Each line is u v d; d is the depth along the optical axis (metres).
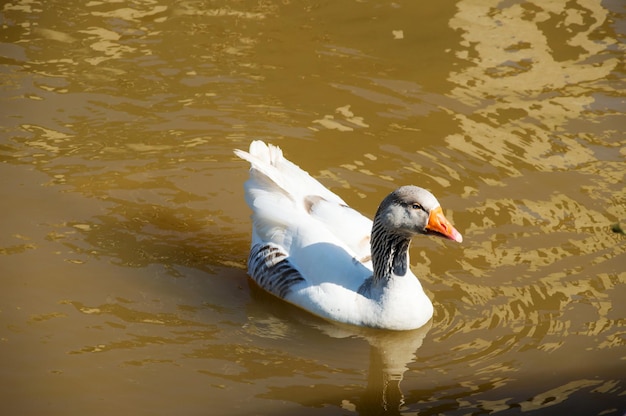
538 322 11.39
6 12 18.62
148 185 14.14
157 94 16.20
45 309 11.48
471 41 18.31
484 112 16.05
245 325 11.50
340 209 12.37
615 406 9.97
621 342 10.98
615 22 19.05
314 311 11.68
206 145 15.06
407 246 11.20
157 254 12.76
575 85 16.89
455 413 9.91
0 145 14.69
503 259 12.61
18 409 9.80
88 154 14.67
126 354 10.76
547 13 19.38
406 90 16.64
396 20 19.05
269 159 12.58
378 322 11.36
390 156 14.84
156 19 18.64
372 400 10.14
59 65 16.88
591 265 12.44
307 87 16.64
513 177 14.34
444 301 11.88
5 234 12.87
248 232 13.39
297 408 9.99
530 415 9.84
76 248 12.71
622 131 15.52
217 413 9.86
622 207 13.61
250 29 18.45
